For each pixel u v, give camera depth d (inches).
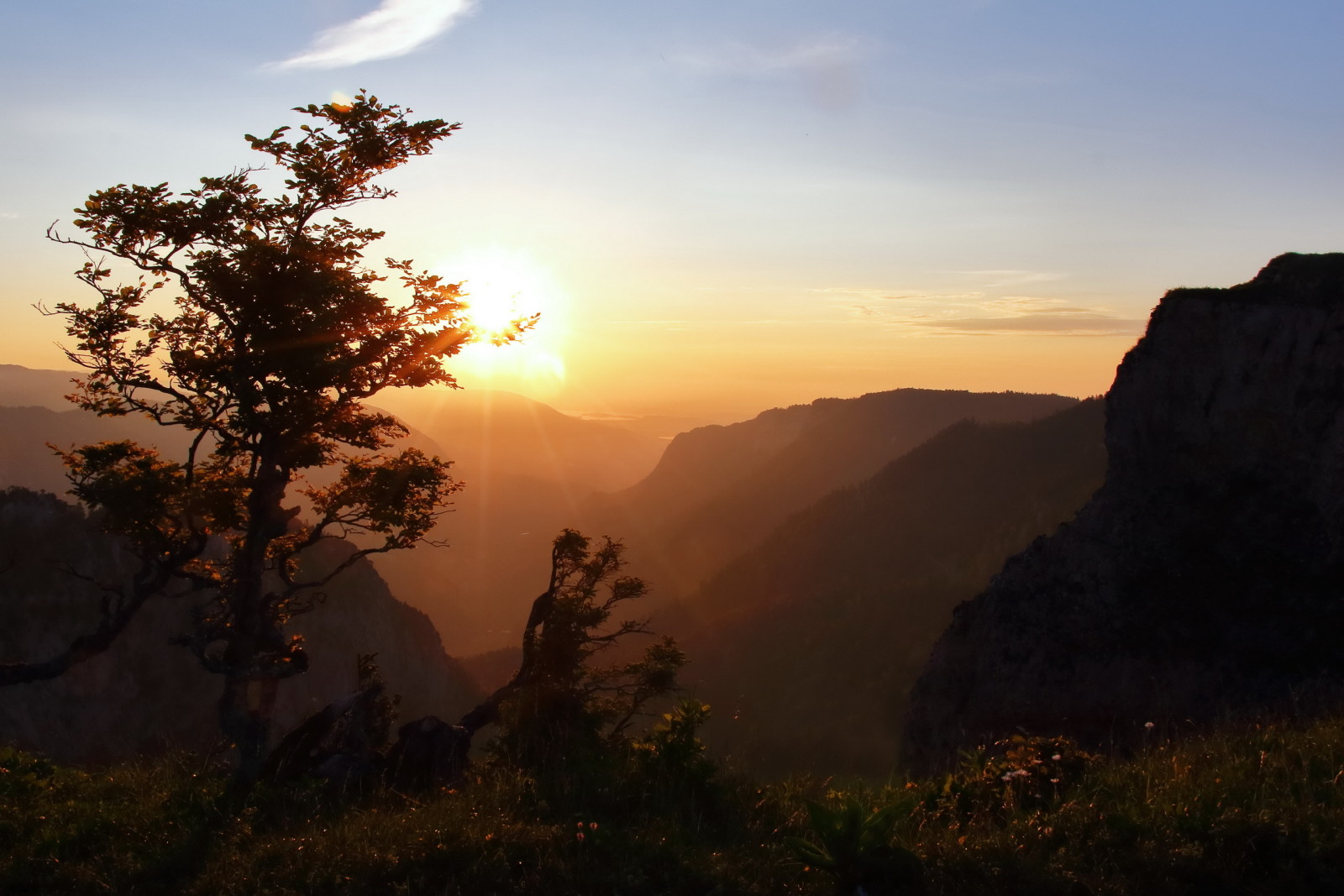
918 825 263.7
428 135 422.3
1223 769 254.8
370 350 413.1
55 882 257.1
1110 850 213.9
